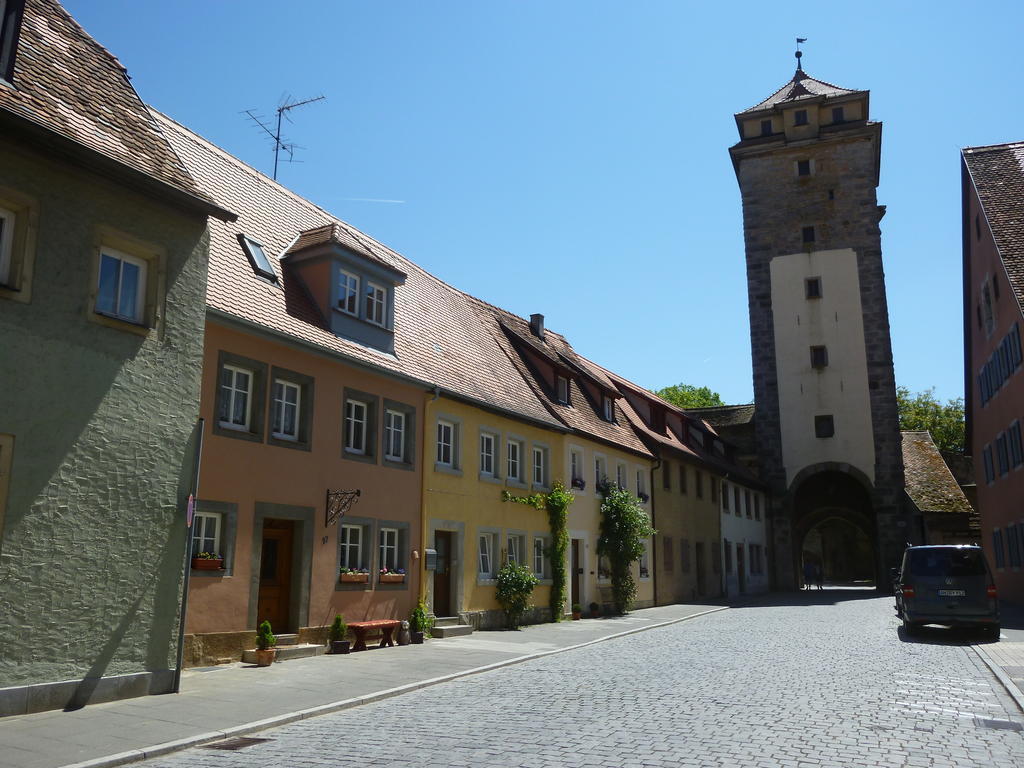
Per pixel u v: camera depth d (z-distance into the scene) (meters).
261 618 13.96
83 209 9.98
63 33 11.46
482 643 16.92
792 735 7.95
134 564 10.15
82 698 9.45
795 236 45.78
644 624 22.14
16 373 9.06
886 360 43.47
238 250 15.72
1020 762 6.98
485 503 20.41
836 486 49.50
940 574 17.78
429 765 6.98
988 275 28.48
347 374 16.11
